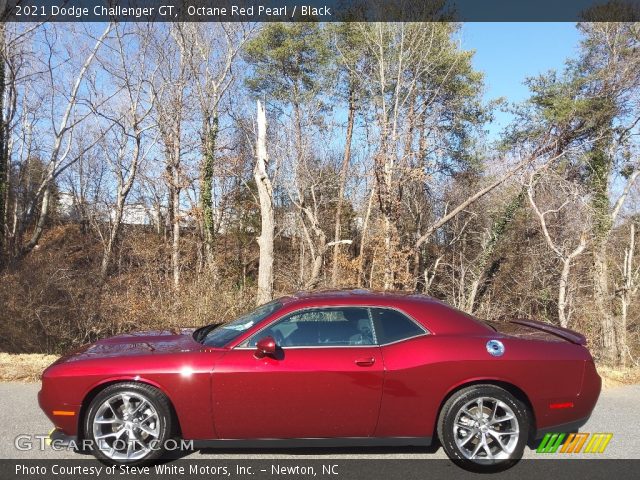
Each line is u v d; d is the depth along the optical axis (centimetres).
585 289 1961
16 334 1372
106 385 404
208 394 398
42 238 3102
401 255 1709
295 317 426
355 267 1823
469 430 405
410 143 1798
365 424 402
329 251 2392
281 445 406
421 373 402
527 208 2092
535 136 2156
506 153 2266
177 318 1045
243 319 471
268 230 1480
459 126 2523
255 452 433
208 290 1091
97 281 1614
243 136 2961
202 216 2316
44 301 1416
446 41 2288
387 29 2200
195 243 2317
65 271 1584
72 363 411
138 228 3359
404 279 1689
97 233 3312
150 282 1320
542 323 502
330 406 399
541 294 1956
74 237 3228
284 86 2927
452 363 404
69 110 2319
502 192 2161
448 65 2334
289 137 2694
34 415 509
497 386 409
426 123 2028
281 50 2686
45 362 692
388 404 401
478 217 2392
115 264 2350
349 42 2612
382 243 1741
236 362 402
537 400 409
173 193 2547
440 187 2480
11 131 2375
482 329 436
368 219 1991
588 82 2086
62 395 401
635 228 2173
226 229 3092
